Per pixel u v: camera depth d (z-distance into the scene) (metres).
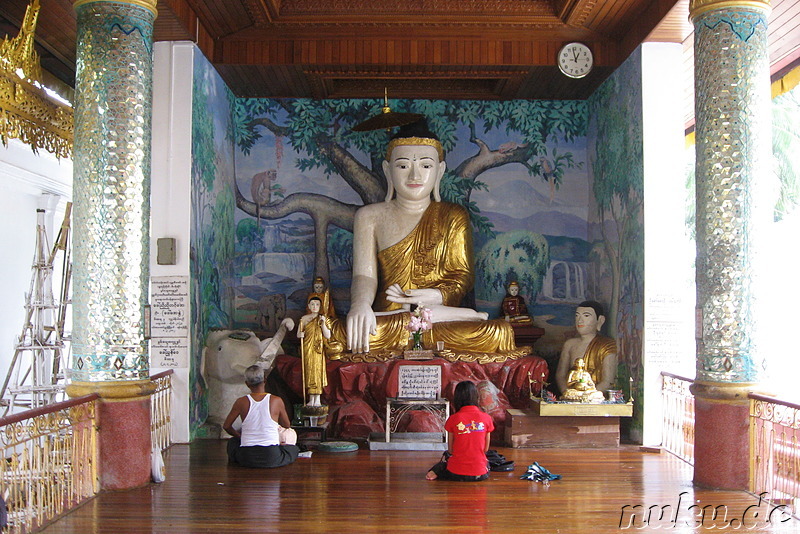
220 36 8.94
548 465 7.00
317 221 10.29
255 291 10.20
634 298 8.28
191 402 7.98
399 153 9.57
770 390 6.13
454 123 10.38
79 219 6.00
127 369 5.93
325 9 8.66
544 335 10.16
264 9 8.38
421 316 8.45
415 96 10.32
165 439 7.61
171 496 5.73
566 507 5.50
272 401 6.91
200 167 8.41
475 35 8.98
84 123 6.02
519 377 8.48
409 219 9.66
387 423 7.75
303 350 8.20
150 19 6.24
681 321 7.93
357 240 9.65
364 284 9.36
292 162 10.35
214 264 9.07
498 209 10.30
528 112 10.37
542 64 9.02
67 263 8.29
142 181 6.09
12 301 9.43
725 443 6.08
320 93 10.13
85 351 5.90
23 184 9.16
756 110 6.19
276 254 10.26
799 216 9.86
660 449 7.69
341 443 7.65
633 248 8.34
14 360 7.63
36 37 8.19
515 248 10.24
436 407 8.18
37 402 7.56
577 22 8.67
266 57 9.02
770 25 7.32
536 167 10.32
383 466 6.87
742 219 6.15
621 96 8.80
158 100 8.06
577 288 10.20
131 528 4.93
